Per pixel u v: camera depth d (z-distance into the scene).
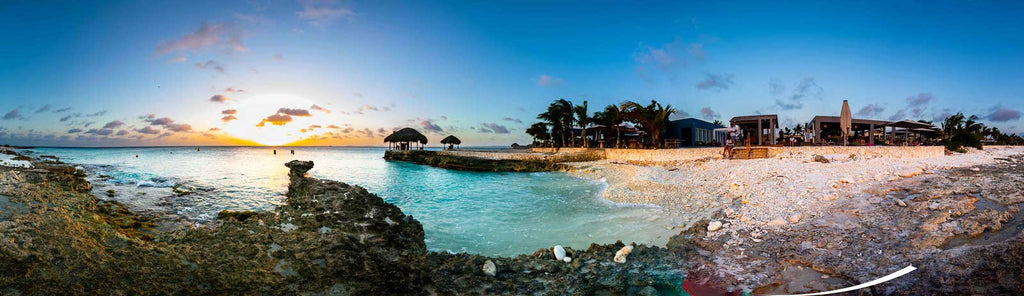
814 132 33.03
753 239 8.53
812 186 13.69
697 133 46.38
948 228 7.71
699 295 5.96
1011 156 32.50
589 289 6.38
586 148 40.41
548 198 16.05
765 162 22.80
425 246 9.48
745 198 12.95
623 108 39.62
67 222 9.29
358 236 9.58
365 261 7.75
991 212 8.30
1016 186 11.79
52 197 12.73
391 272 7.18
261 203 16.28
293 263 7.46
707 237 9.02
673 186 16.50
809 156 24.80
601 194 16.62
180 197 17.25
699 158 29.45
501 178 25.53
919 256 6.52
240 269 7.05
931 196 11.12
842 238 8.03
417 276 7.02
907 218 8.89
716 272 6.87
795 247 7.80
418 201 16.05
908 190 12.42
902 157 25.59
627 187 17.17
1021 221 7.79
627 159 32.78
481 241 9.93
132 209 13.79
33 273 6.24
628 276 6.86
